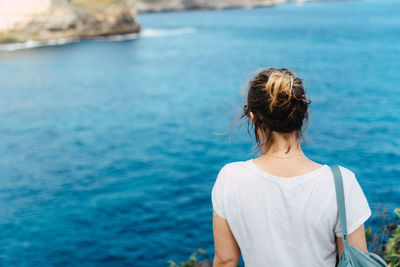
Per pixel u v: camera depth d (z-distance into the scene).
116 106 27.03
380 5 197.88
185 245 9.59
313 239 1.25
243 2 186.50
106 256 9.23
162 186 13.40
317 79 32.31
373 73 34.34
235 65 43.97
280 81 1.25
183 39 73.38
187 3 165.12
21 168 15.78
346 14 134.75
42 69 43.75
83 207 11.91
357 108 22.34
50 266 8.93
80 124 22.61
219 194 1.35
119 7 72.56
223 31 87.00
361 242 1.25
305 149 15.93
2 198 12.84
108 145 18.59
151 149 17.77
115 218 11.13
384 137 17.06
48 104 27.98
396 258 3.37
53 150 18.05
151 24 106.00
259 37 74.31
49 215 11.47
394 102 23.53
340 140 16.89
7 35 60.34
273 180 1.28
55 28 64.69
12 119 23.92
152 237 10.01
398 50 50.34
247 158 16.05
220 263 1.42
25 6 61.38
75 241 9.94
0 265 8.98
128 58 51.94
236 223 1.32
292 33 79.31
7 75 40.12
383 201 10.68
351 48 54.31
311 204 1.25
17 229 10.66
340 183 1.25
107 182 13.97
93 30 69.56
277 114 1.27
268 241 1.28
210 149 17.36
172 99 28.52
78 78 38.91
